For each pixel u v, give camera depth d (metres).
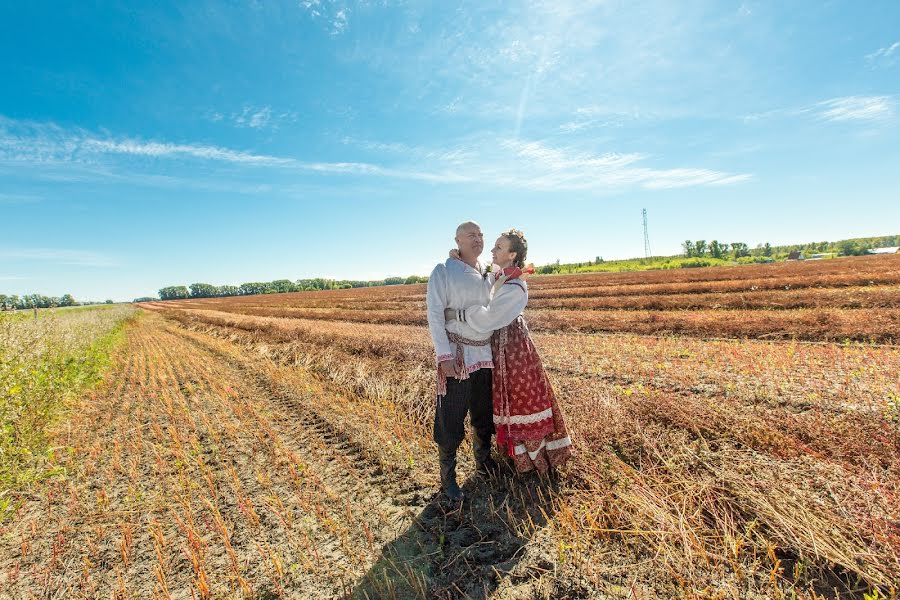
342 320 20.02
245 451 4.21
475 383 3.04
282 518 2.96
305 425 4.84
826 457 2.92
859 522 2.20
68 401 6.32
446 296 2.93
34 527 3.07
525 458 2.95
